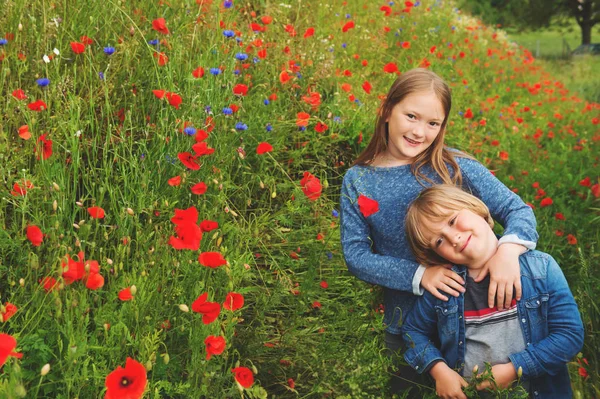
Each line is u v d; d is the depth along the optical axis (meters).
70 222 2.02
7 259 2.09
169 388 1.74
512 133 5.46
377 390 2.07
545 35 27.30
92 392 1.65
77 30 2.90
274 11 4.39
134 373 1.52
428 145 2.13
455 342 1.93
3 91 2.62
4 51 2.55
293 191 2.75
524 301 1.88
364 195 2.17
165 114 2.57
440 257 1.99
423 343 1.99
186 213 1.88
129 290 1.74
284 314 2.56
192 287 2.00
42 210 2.10
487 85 7.35
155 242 2.09
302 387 2.22
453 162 2.17
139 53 3.04
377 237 2.18
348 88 3.64
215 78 2.85
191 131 2.36
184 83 2.90
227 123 2.80
